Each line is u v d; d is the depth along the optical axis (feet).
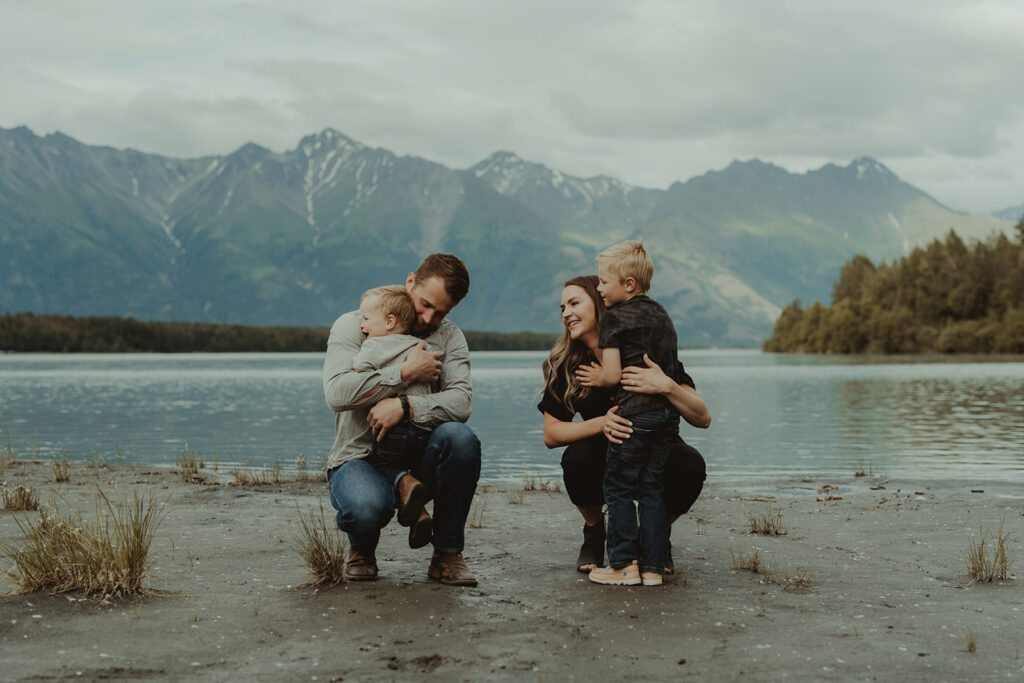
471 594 14.38
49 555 14.43
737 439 56.49
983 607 13.91
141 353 555.69
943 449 49.34
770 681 10.34
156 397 115.44
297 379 182.09
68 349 537.65
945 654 11.39
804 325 465.47
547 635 12.10
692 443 54.03
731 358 433.07
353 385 14.69
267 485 31.83
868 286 440.86
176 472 36.55
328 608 13.37
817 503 27.58
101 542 14.39
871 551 19.08
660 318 15.38
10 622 12.36
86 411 87.61
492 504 27.27
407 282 15.72
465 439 14.92
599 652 11.39
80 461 43.32
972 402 93.40
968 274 368.27
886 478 36.06
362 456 15.30
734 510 25.86
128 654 11.12
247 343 591.78
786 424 68.39
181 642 11.63
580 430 15.85
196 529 20.99
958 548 19.49
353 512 14.56
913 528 22.38
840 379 158.51
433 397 15.12
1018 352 335.06
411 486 14.16
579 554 17.40
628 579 15.10
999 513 25.09
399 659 11.03
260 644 11.59
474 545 19.33
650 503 15.39
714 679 10.41
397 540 19.62
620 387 15.33
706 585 15.28
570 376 16.33
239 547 18.52
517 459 46.24
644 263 15.58
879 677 10.48
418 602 13.76
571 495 16.42
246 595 14.15
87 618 12.67
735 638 12.07
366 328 15.38
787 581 15.75
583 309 16.01
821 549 19.29
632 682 10.28
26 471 35.19
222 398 112.88
